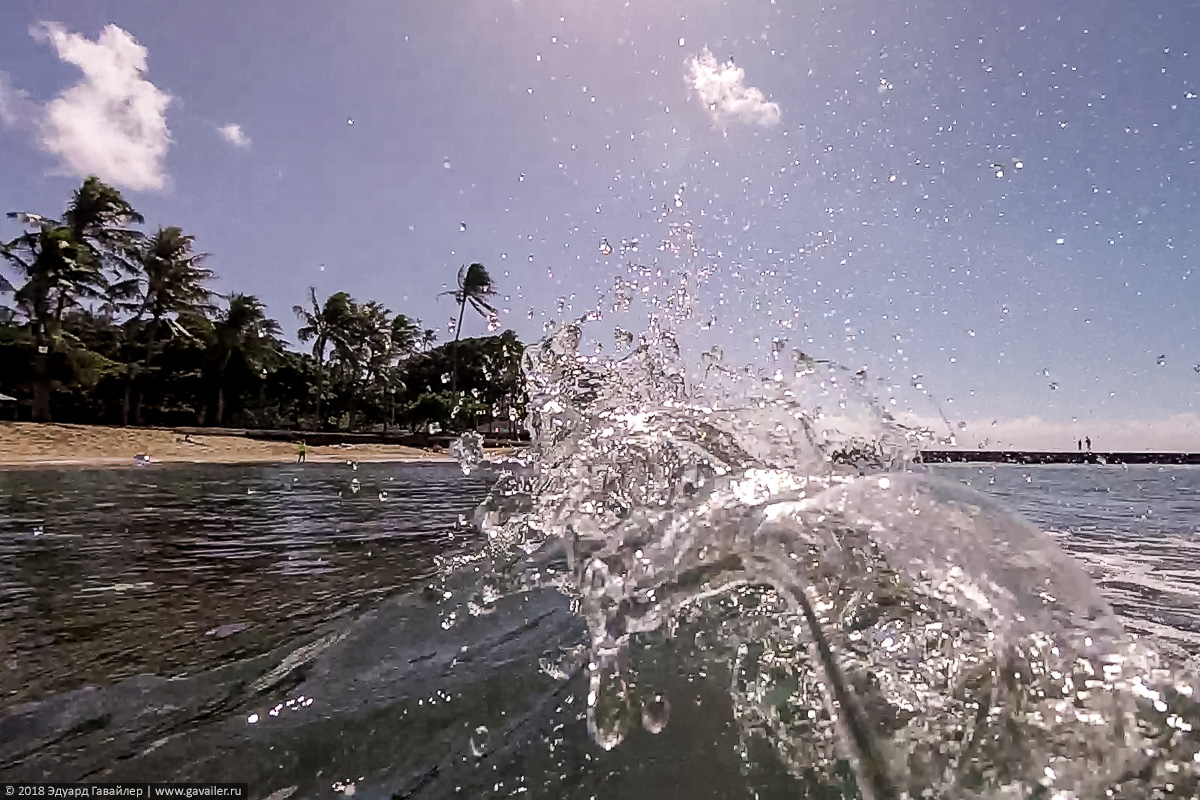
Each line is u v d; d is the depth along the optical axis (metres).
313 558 4.68
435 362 39.97
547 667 2.32
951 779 1.62
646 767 1.69
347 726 1.94
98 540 5.52
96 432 20.77
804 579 2.47
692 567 2.70
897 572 2.45
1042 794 1.58
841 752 1.74
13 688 2.29
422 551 4.94
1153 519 7.58
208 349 31.86
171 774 1.71
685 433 3.78
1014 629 2.15
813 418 3.81
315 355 36.91
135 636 2.89
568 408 4.20
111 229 26.64
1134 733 1.78
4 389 25.05
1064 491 11.20
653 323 4.48
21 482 11.62
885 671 2.03
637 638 2.39
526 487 4.37
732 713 1.92
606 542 3.15
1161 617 3.38
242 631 2.94
